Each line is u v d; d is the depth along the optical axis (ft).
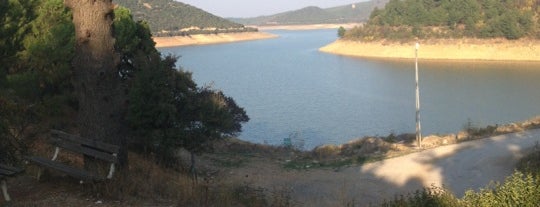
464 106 228.63
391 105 234.79
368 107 229.86
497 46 522.06
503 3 569.64
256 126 187.32
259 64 492.95
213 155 83.41
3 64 53.11
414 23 598.75
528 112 209.67
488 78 343.46
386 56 573.33
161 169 48.55
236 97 272.10
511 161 64.28
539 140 76.48
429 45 561.84
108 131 32.32
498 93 270.05
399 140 100.32
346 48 643.86
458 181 58.49
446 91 283.79
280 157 85.51
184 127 56.18
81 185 27.96
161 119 53.21
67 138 29.99
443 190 33.47
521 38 519.19
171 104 53.98
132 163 43.98
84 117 32.12
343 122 193.47
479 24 552.82
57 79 56.18
